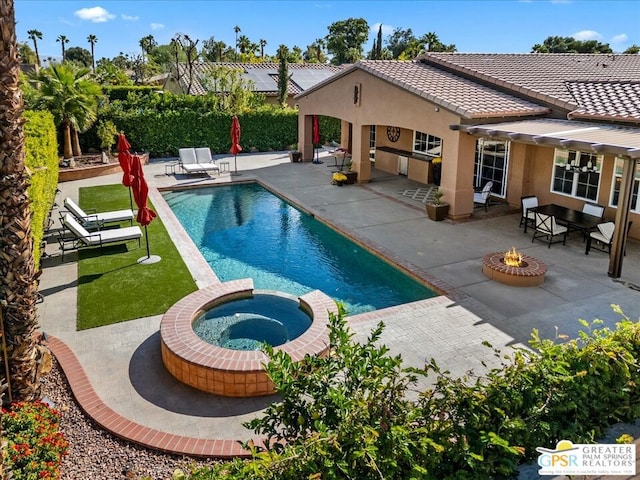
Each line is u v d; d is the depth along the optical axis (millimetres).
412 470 4027
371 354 4742
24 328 7332
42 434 5980
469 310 11266
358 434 4039
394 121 21062
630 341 5875
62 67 25484
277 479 3834
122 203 20562
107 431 7281
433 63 23750
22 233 7102
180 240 16219
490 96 18875
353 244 16547
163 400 8148
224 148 33719
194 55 42000
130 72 89000
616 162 16062
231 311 10930
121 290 12203
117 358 9320
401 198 21656
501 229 17234
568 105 17188
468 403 4758
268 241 17156
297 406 4574
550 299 11812
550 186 18688
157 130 31469
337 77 25078
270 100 40562
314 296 11211
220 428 7484
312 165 29828
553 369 5027
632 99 16406
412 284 13516
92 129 29844
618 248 12820
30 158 13711
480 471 4328
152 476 6402
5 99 6715
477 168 22000
